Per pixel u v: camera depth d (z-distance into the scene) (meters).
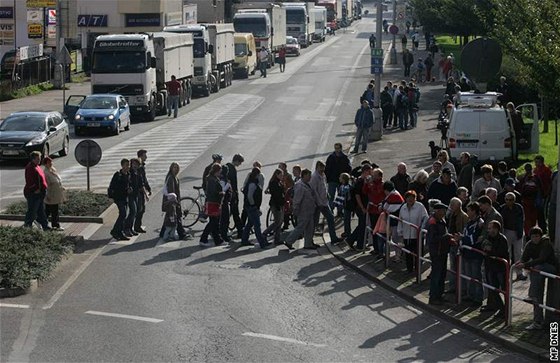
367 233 23.56
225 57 70.12
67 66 72.56
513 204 19.80
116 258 22.45
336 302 18.62
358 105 57.56
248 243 24.31
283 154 39.16
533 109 33.59
